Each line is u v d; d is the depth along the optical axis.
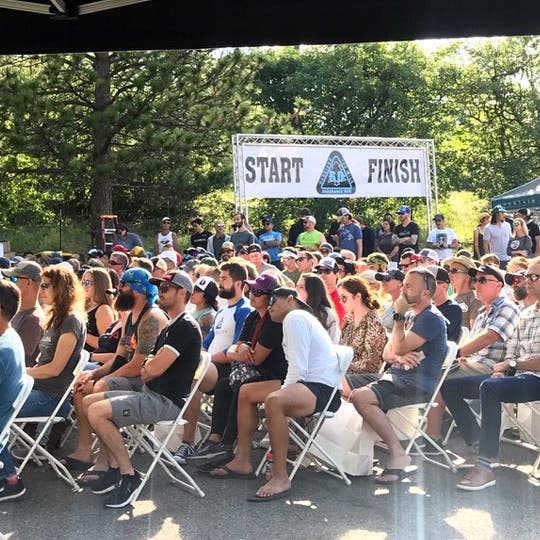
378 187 17.73
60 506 5.13
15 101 19.88
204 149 23.44
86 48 4.44
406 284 5.66
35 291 6.00
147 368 5.25
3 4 4.14
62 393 5.53
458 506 5.05
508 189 38.47
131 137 22.72
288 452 5.97
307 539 4.54
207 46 4.29
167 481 5.62
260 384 5.62
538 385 5.47
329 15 4.09
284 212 35.06
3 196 27.62
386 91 36.53
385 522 4.79
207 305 7.02
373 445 5.78
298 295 5.75
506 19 3.96
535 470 5.64
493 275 6.23
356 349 6.25
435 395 5.69
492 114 39.53
